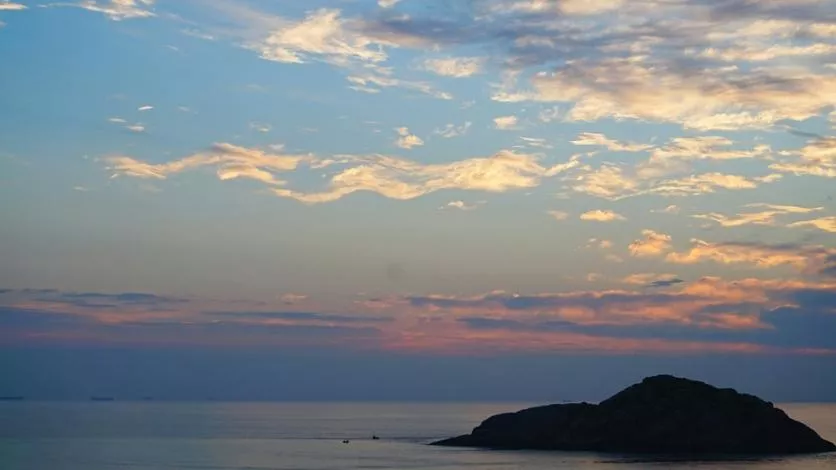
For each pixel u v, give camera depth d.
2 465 183.12
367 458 191.88
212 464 182.88
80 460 195.38
